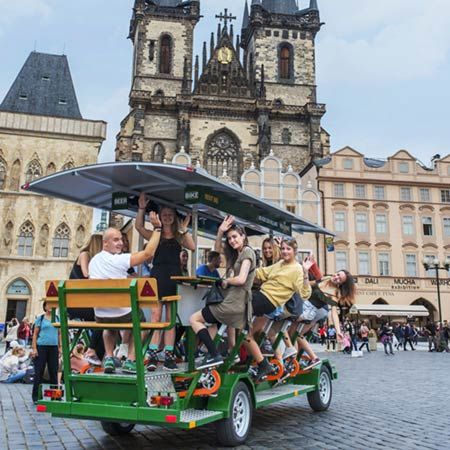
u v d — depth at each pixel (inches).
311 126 2908.5
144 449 323.6
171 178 392.5
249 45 3319.4
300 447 326.6
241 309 326.6
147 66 2994.6
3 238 2127.2
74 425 400.2
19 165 2204.7
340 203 2282.2
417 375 814.5
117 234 334.0
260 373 360.5
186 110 2807.6
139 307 284.5
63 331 305.9
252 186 2151.8
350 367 978.7
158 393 288.7
